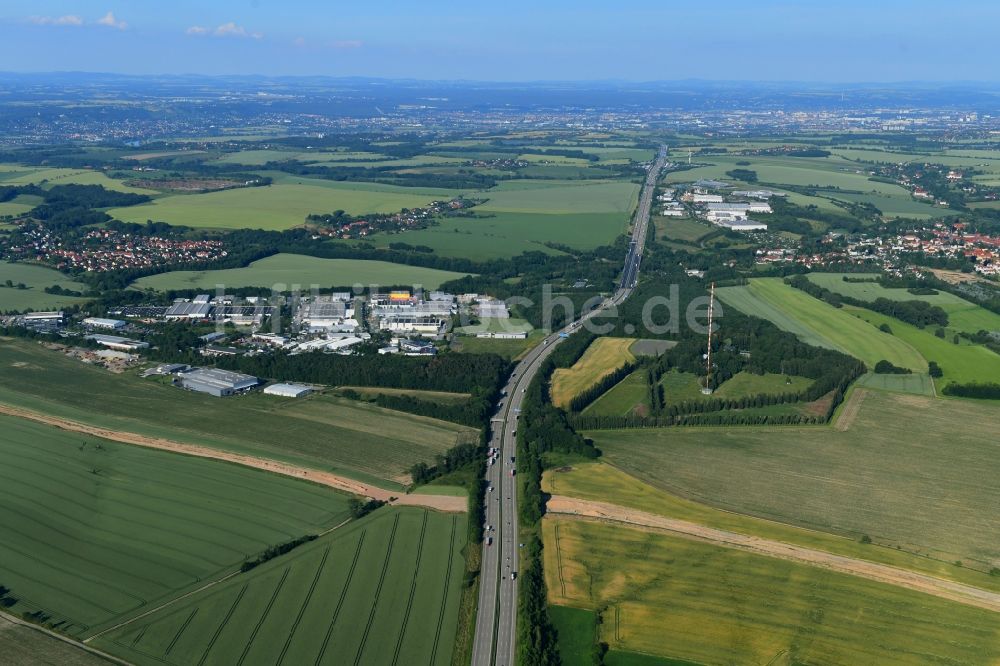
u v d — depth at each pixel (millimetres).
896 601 165000
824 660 148500
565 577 173875
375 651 151375
